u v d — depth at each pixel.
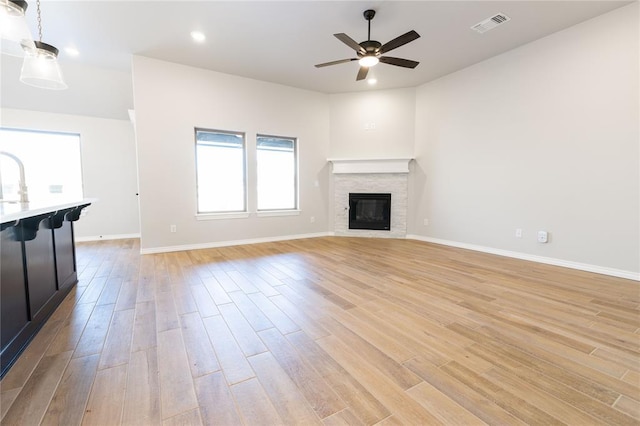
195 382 1.51
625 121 3.16
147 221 4.49
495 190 4.43
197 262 3.98
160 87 4.45
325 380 1.53
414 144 5.71
